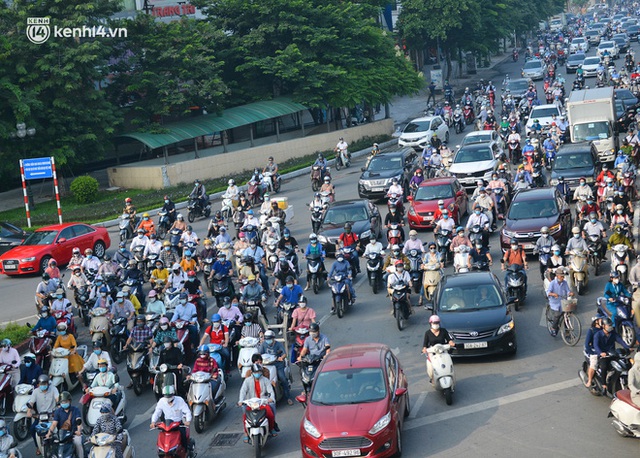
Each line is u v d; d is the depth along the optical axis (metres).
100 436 30.98
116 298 52.03
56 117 98.50
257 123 130.75
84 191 98.25
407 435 33.22
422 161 94.38
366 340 46.03
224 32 123.00
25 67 98.50
